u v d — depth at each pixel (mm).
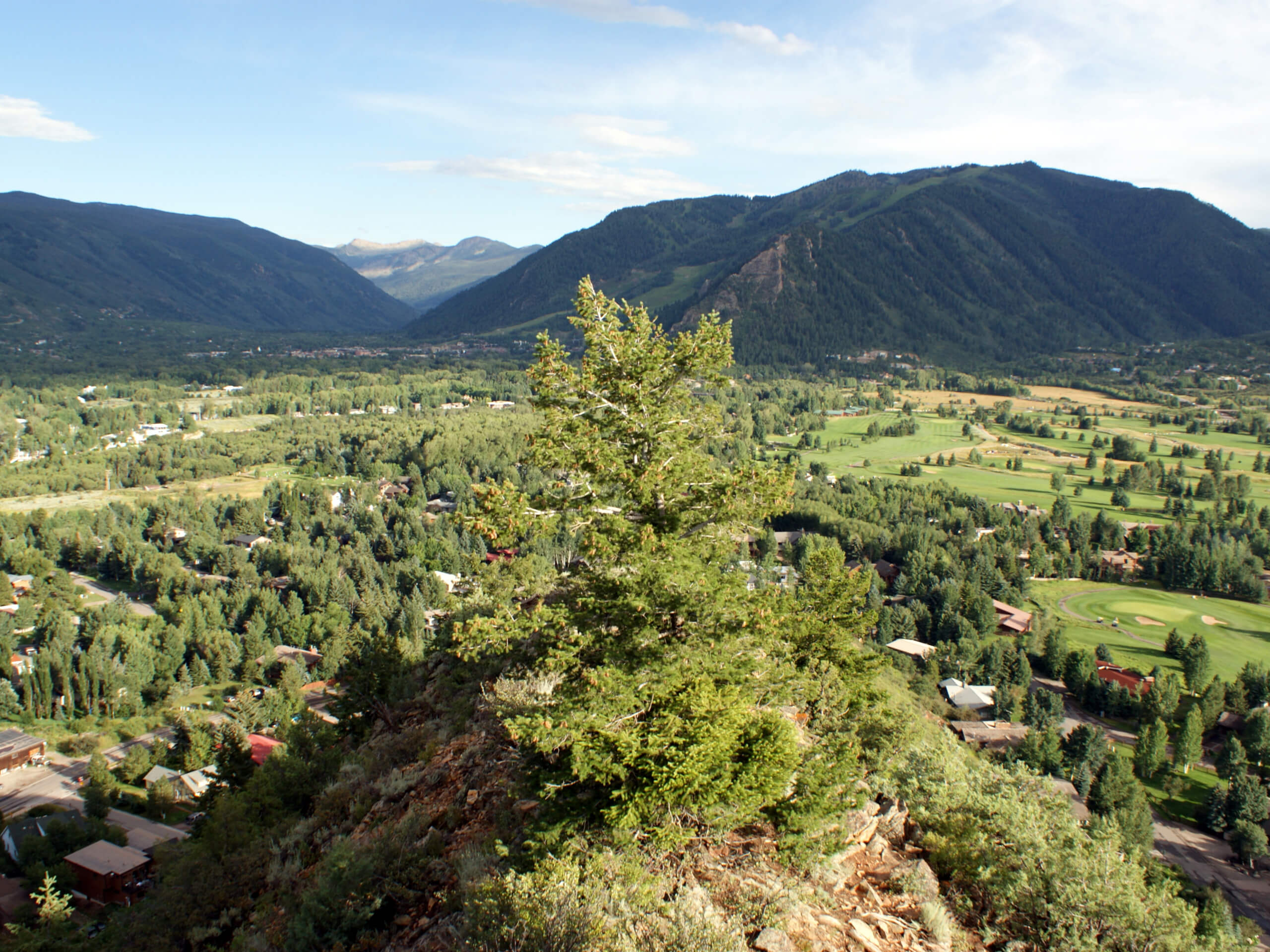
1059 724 82875
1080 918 14406
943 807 17422
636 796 13047
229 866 18969
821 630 21641
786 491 19625
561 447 19828
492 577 30953
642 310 21250
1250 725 81312
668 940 10328
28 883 50312
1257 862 64625
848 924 12656
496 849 13539
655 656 15203
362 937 13016
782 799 14109
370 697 29094
